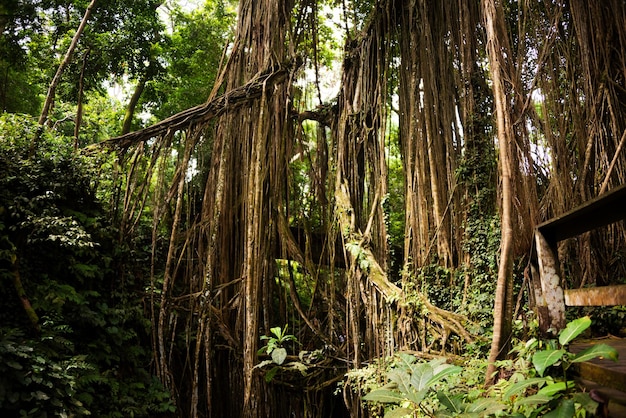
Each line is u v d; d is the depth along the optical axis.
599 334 6.03
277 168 10.96
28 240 7.28
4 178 7.49
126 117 17.17
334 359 9.71
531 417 2.98
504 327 5.11
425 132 9.70
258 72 11.41
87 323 8.01
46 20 14.45
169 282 10.35
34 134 8.44
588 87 7.09
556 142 7.18
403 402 4.31
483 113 9.01
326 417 10.41
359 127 11.49
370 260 9.41
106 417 7.27
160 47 16.17
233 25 17.88
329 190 11.66
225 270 10.45
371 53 11.72
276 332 8.96
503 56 7.07
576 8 7.26
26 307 6.80
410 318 8.12
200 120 10.95
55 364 6.14
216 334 10.41
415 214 9.51
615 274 6.84
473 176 8.74
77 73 14.77
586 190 6.97
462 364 6.40
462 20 9.20
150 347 9.62
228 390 10.33
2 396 5.36
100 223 8.97
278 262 13.56
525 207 6.90
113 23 15.13
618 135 6.78
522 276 7.24
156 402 8.71
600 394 2.51
